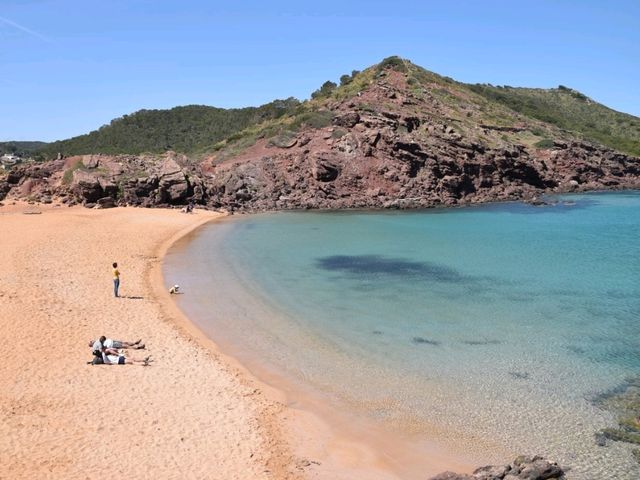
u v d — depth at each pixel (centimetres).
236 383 2052
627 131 16200
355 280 3684
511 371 2183
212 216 6988
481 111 12200
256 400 1923
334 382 2100
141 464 1460
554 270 3981
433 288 3478
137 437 1602
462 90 13500
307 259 4372
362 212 7569
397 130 9231
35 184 7781
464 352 2389
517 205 8388
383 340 2544
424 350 2416
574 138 12631
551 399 1941
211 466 1484
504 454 1611
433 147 8881
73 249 4288
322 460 1578
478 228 6088
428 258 4428
